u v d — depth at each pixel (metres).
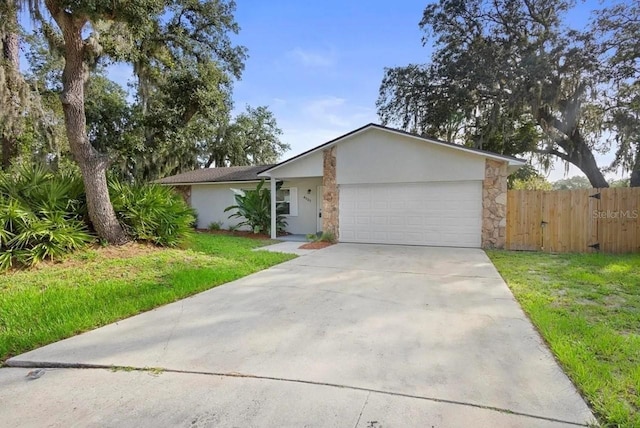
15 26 8.30
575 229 8.99
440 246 10.08
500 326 3.74
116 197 8.38
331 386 2.56
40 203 7.17
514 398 2.38
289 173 11.70
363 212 10.86
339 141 10.85
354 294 5.05
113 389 2.59
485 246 9.70
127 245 7.95
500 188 9.47
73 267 6.37
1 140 13.26
